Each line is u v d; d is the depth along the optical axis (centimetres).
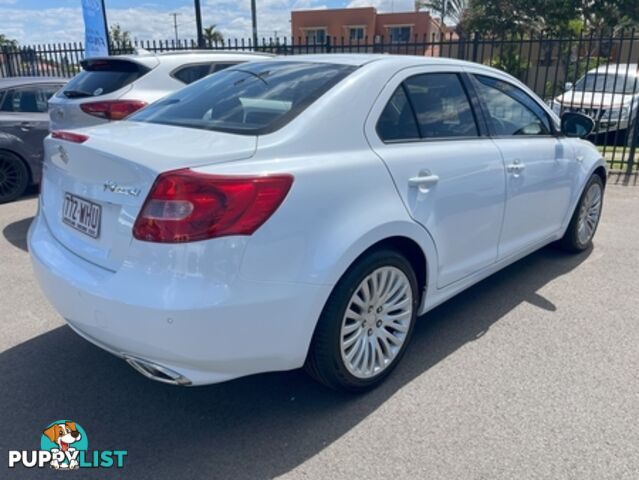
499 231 351
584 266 453
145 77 552
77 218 246
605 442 240
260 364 229
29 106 696
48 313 365
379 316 273
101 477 222
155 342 208
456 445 239
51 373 294
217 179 207
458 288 330
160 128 265
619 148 1135
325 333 245
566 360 307
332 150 249
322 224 233
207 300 204
